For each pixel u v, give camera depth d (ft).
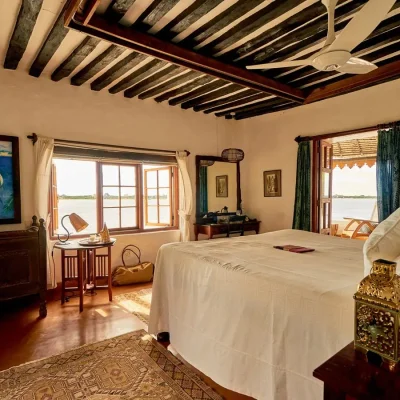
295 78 11.98
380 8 5.09
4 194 11.28
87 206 14.87
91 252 12.78
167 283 7.89
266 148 17.19
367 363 2.75
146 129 14.89
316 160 14.78
